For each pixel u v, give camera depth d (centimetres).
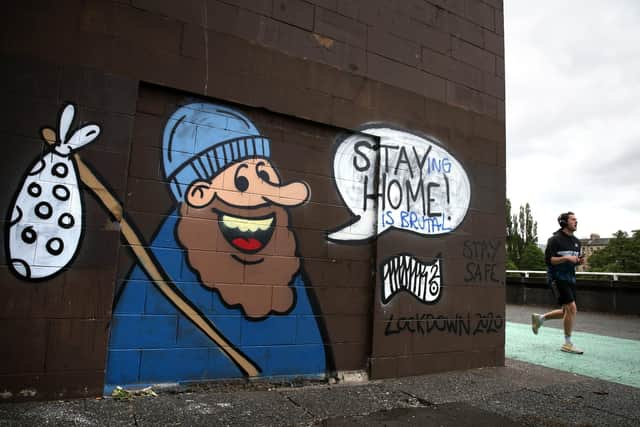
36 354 309
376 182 464
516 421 335
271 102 408
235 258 388
